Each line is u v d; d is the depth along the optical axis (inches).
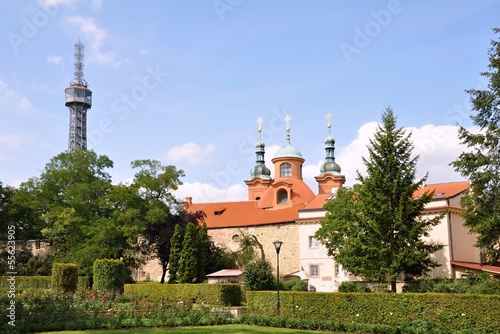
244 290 1782.7
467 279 1515.7
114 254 2326.5
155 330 1050.7
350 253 1590.8
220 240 2664.9
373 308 1131.9
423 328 1035.3
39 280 2106.3
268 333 1034.7
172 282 2242.9
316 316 1203.2
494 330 986.7
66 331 1016.9
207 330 1061.8
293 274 2265.0
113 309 1195.3
